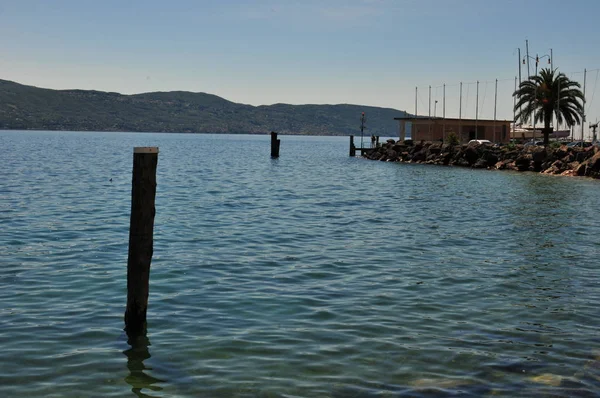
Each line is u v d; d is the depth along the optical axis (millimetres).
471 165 72000
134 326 12102
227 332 11852
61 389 9367
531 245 21172
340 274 16562
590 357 10836
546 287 15508
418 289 15133
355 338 11609
